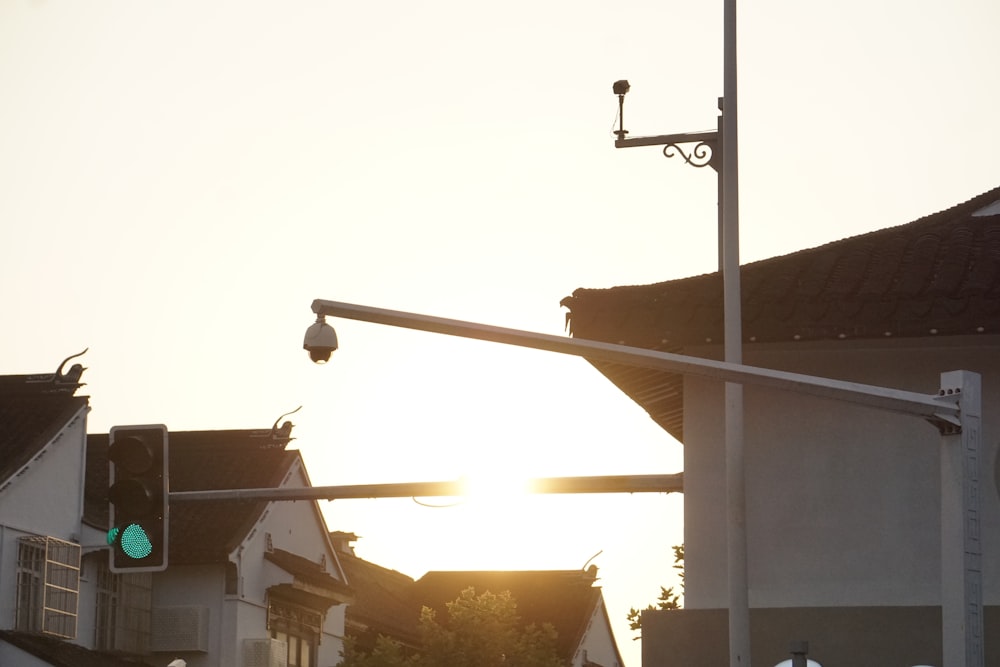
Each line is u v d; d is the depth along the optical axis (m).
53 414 52.75
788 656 23.06
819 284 23.14
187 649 57.59
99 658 52.38
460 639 59.56
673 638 23.59
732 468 21.30
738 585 20.98
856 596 23.20
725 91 22.30
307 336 18.30
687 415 24.41
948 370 23.38
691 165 23.52
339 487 24.59
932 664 22.61
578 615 94.38
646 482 24.52
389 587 90.00
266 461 64.06
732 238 21.83
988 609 22.36
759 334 22.70
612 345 17.31
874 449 23.62
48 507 51.78
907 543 23.28
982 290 21.98
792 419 23.97
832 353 23.77
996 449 23.00
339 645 69.50
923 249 23.69
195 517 60.97
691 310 23.44
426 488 24.22
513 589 97.44
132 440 21.33
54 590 50.72
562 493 24.55
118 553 21.22
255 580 60.88
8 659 48.16
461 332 17.78
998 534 22.77
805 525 23.59
